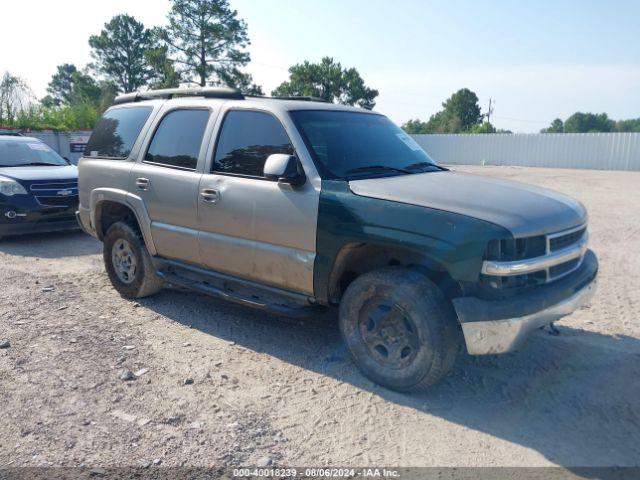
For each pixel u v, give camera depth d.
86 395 3.81
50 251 8.36
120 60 65.38
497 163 38.19
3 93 27.80
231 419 3.55
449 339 3.62
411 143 5.25
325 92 58.25
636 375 4.19
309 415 3.62
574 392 3.94
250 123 4.67
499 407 3.74
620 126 126.25
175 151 5.21
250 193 4.42
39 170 9.38
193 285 5.09
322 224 4.00
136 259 5.70
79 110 32.53
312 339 4.88
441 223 3.54
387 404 3.76
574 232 3.93
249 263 4.54
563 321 5.33
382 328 3.91
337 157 4.35
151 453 3.18
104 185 5.86
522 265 3.45
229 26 46.28
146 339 4.82
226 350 4.62
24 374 4.09
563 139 34.75
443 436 3.40
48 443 3.25
